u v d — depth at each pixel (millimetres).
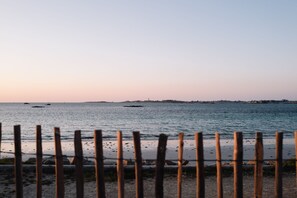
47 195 10781
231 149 30391
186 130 57406
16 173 7129
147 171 13859
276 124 69312
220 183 6875
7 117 96562
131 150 29938
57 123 73875
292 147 32375
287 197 10477
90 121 80312
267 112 134500
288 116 100750
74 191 11219
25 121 79875
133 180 12641
